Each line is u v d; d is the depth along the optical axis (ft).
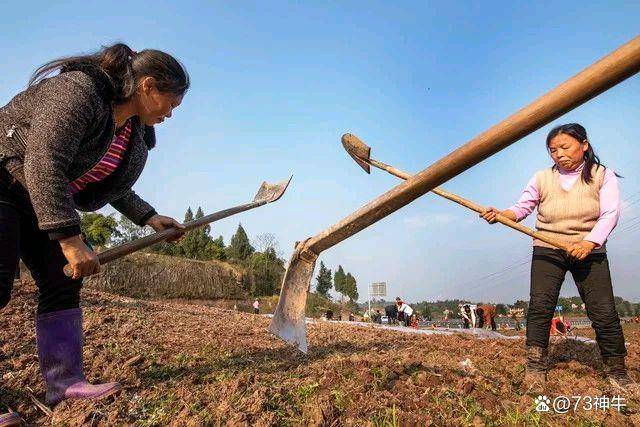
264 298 143.13
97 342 11.38
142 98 7.29
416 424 6.53
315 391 8.00
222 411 7.00
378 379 8.50
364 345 14.60
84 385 7.63
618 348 10.06
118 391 7.70
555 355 13.44
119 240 137.90
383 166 11.60
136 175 8.56
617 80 4.62
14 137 6.51
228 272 132.67
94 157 7.18
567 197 10.62
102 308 17.37
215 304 119.55
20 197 6.83
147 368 9.58
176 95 7.47
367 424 6.59
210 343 12.92
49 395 7.65
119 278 100.73
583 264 10.44
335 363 9.70
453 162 6.09
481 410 7.25
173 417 7.00
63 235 6.25
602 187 10.42
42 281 7.75
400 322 61.46
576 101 4.87
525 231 10.50
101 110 6.79
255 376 8.66
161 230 9.36
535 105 5.12
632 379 9.83
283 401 7.62
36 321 7.78
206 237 182.80
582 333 27.50
